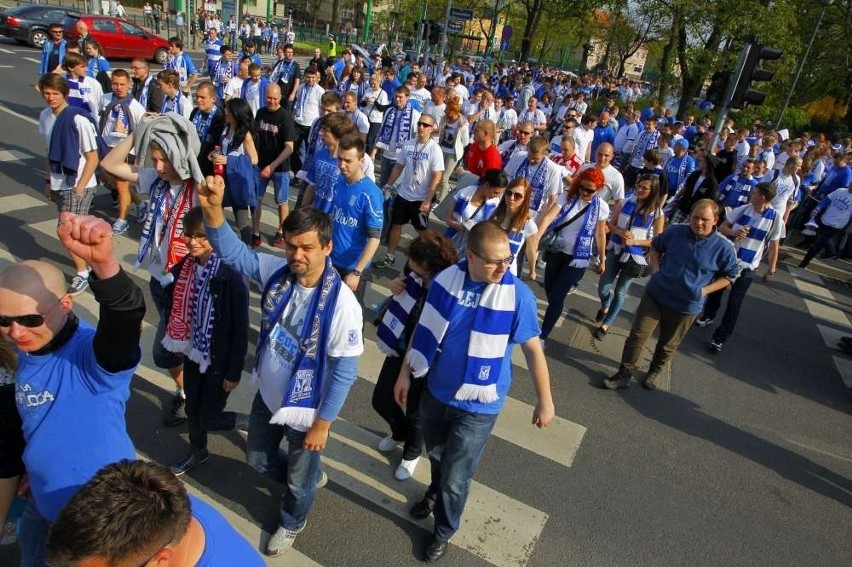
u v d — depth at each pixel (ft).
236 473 12.17
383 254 25.40
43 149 32.01
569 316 23.27
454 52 133.18
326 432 9.07
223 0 114.62
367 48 144.46
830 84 102.78
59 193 18.88
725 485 14.58
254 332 17.79
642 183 19.74
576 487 13.57
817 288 33.45
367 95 42.57
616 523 12.62
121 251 21.45
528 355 9.47
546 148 20.54
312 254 8.28
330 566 10.46
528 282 25.71
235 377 10.63
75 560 4.11
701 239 16.70
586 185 17.66
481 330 9.14
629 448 15.48
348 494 12.13
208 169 19.90
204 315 10.28
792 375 21.79
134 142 11.87
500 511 12.42
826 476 15.65
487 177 15.80
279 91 22.72
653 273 17.85
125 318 6.01
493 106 46.85
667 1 82.64
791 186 30.86
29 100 42.04
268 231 26.08
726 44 83.82
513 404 16.61
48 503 6.56
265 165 23.38
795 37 83.56
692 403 18.43
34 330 6.20
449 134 31.07
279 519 11.20
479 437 9.73
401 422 12.59
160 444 12.68
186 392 11.15
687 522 13.00
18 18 62.85
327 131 15.89
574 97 66.69
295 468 9.71
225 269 10.09
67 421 6.48
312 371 8.79
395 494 12.31
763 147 46.19
